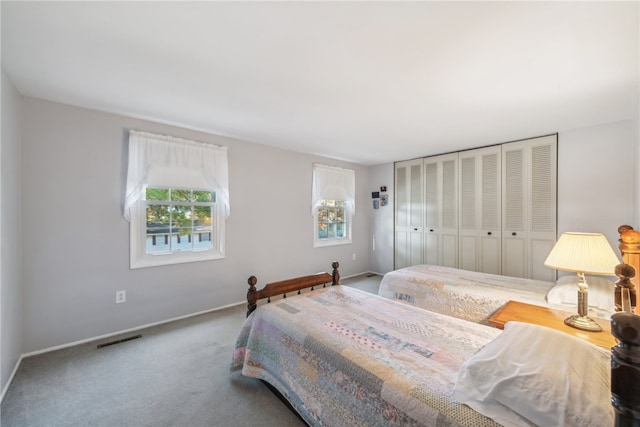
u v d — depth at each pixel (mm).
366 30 1454
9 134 1970
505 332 1222
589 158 2986
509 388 929
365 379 1235
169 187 2943
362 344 1451
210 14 1337
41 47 1605
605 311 1891
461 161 4074
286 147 3982
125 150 2738
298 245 4273
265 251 3873
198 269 3254
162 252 3029
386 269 5090
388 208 5055
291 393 1609
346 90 2156
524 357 1013
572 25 1385
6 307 1883
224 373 2070
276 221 3998
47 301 2367
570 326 1626
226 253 3480
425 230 4508
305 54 1680
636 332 550
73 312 2488
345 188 4891
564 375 894
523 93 2186
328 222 4809
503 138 3463
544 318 1759
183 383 1947
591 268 1573
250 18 1367
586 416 785
